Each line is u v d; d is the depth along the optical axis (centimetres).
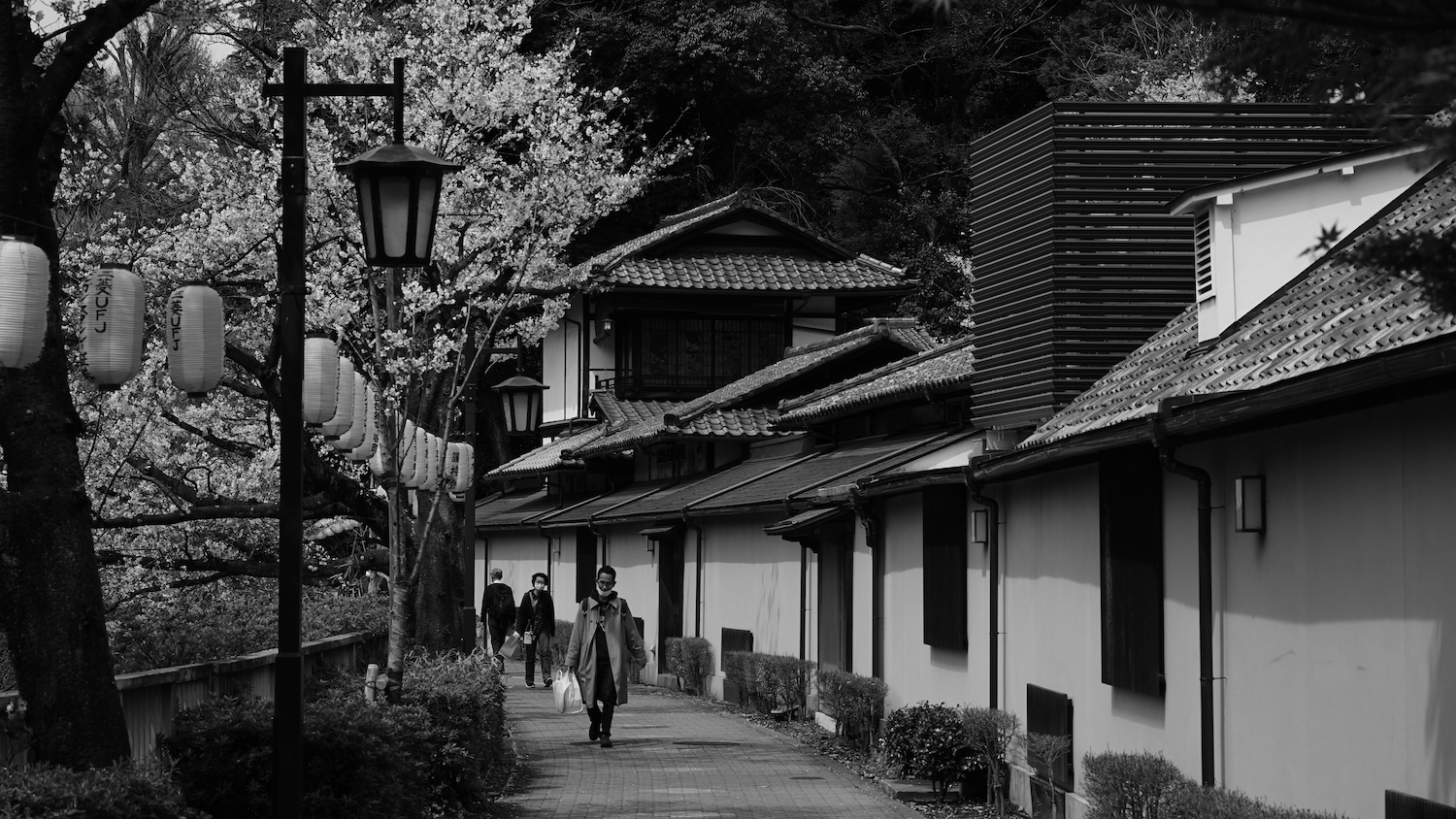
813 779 1404
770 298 3553
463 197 1541
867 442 2331
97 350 646
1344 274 920
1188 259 1379
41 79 679
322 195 1344
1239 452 821
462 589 2212
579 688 1683
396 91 892
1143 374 1166
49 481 661
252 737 764
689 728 1912
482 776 1238
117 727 657
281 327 768
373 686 1048
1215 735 846
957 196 4019
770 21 3878
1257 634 796
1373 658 665
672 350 3550
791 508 2005
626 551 3009
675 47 3853
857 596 1798
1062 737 1109
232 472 1675
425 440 1303
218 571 1664
